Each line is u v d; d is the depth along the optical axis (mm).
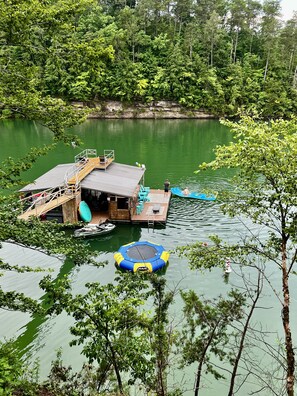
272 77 74062
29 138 49781
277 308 14648
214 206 26375
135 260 17844
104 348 7586
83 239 21312
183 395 10281
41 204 22859
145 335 7781
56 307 7609
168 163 39375
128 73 69062
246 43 80125
